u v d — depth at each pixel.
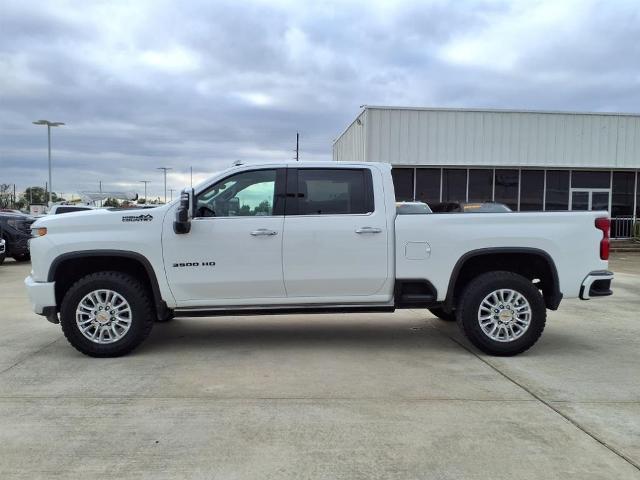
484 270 6.24
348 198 5.91
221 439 3.74
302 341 6.57
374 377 5.12
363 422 4.04
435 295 5.90
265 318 8.02
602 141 22.52
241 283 5.79
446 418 4.11
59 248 5.66
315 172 5.90
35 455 3.51
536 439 3.75
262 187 5.87
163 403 4.42
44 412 4.23
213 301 5.84
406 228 5.84
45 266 5.70
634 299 9.95
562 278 5.89
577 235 5.88
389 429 3.91
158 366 5.47
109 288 5.68
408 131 21.53
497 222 5.86
